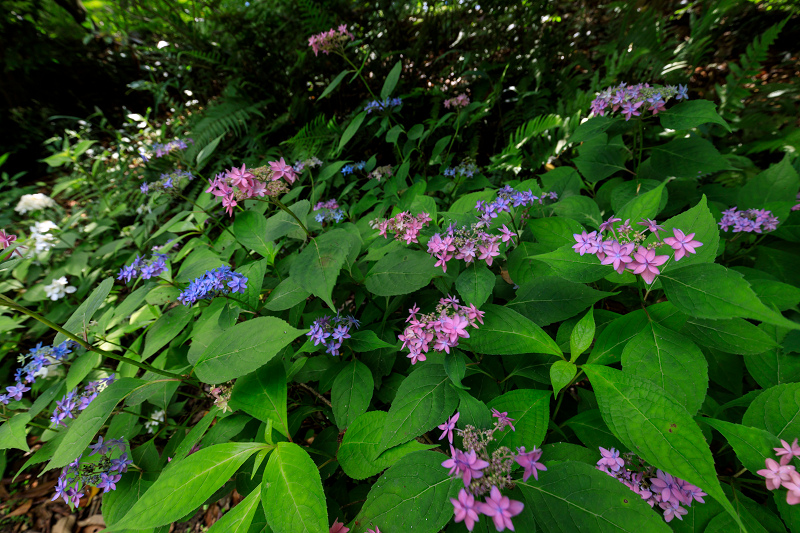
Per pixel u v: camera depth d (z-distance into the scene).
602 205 0.74
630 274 0.43
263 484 0.37
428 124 1.12
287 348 0.60
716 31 1.25
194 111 1.58
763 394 0.38
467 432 0.36
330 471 0.50
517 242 0.53
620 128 0.64
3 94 1.79
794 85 0.98
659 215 0.72
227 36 1.29
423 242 0.51
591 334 0.38
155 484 0.37
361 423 0.44
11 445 0.48
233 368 0.41
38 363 0.52
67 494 0.49
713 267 0.33
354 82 1.32
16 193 1.47
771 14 1.24
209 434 0.49
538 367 0.48
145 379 0.49
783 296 0.42
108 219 1.19
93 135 1.86
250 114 1.31
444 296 0.56
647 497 0.37
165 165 1.33
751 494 0.44
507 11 1.24
